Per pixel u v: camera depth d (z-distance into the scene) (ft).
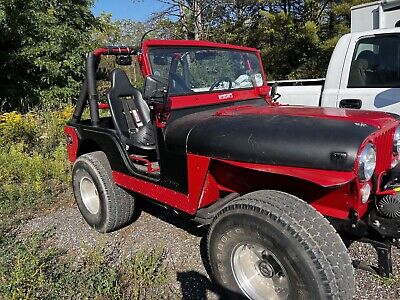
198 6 55.16
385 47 14.01
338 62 15.17
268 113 9.02
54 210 15.05
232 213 7.82
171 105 10.03
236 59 12.36
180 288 9.70
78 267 10.71
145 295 9.45
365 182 7.24
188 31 57.31
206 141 8.55
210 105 10.89
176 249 11.52
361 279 9.53
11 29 35.68
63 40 38.81
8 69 38.75
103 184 12.19
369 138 7.09
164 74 10.43
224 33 59.88
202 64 11.30
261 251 7.91
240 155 7.95
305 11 52.42
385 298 8.86
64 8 41.91
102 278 9.92
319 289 6.86
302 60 53.42
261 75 13.29
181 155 9.20
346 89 14.75
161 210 14.28
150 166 10.93
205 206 9.40
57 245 12.14
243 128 8.22
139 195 11.99
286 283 7.61
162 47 10.54
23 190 16.35
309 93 16.28
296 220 7.11
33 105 37.86
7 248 11.57
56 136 26.21
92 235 12.69
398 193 7.56
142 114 12.68
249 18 59.52
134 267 10.33
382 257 7.97
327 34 51.75
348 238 8.38
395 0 17.94
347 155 6.92
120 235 12.60
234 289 8.43
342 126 7.50
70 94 39.29
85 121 14.80
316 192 7.94
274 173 7.49
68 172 18.90
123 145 11.44
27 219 14.17
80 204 13.53
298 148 7.34
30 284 9.56
